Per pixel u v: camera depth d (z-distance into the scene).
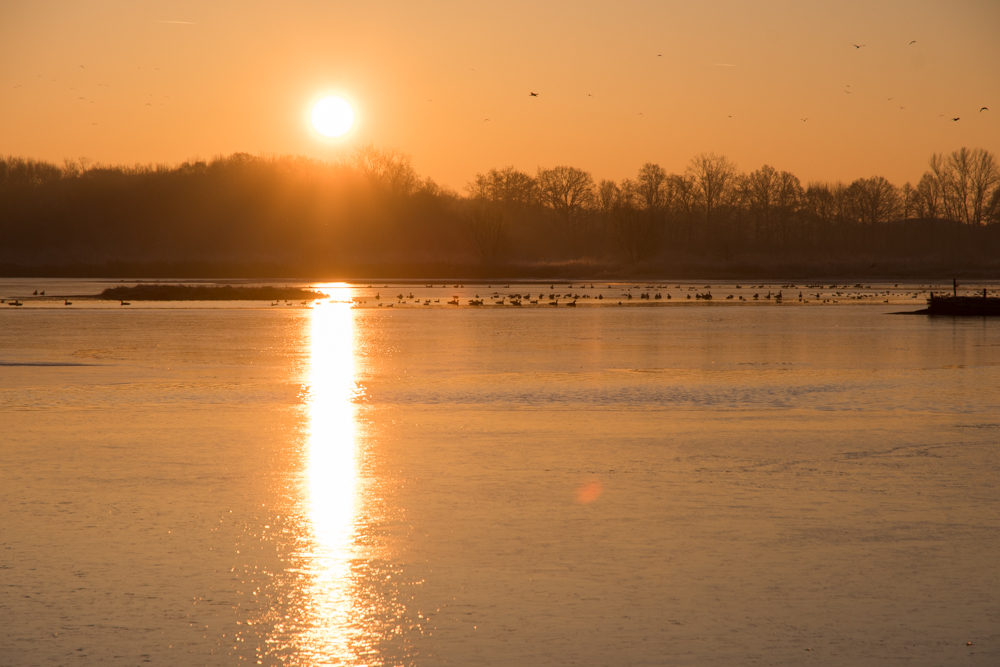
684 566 12.59
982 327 62.91
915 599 11.41
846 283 164.00
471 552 13.20
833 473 18.23
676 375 35.56
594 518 14.91
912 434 22.67
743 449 20.70
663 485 17.19
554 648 10.04
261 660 9.77
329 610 11.09
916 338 53.53
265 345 48.97
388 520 14.81
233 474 18.12
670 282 171.38
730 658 9.80
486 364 39.62
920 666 9.62
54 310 83.31
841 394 30.30
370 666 9.64
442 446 21.12
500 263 196.25
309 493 16.55
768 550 13.27
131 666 9.62
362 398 29.38
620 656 9.85
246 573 12.34
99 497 16.23
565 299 104.88
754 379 34.28
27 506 15.63
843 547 13.41
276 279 184.25
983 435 22.53
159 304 94.25
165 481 17.48
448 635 10.38
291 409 26.97
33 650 9.98
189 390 31.28
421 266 191.50
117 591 11.66
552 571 12.41
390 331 59.16
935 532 14.13
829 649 10.02
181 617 10.87
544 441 21.70
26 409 26.97
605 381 33.75
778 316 75.81
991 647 10.05
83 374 35.91
